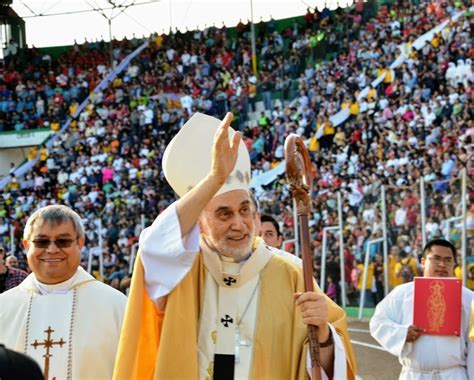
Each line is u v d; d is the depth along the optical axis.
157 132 50.12
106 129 51.31
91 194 46.88
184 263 6.02
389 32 43.06
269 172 41.50
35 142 54.50
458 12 40.75
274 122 44.06
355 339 24.50
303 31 47.53
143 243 6.08
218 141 5.89
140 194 45.34
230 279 6.52
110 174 47.19
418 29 41.84
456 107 36.72
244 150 6.59
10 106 55.75
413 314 11.10
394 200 27.78
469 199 25.53
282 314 6.50
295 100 45.31
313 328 6.04
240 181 6.47
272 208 34.25
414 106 38.31
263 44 49.97
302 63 46.59
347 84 42.59
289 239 31.66
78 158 50.12
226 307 6.47
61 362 8.13
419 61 40.22
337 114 41.44
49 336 8.19
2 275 13.92
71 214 8.38
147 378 6.19
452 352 10.91
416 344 11.09
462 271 25.33
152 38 54.03
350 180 35.84
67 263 8.30
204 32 52.97
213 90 50.28
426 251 11.58
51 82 55.66
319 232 30.42
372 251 28.25
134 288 6.11
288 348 6.41
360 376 19.58
